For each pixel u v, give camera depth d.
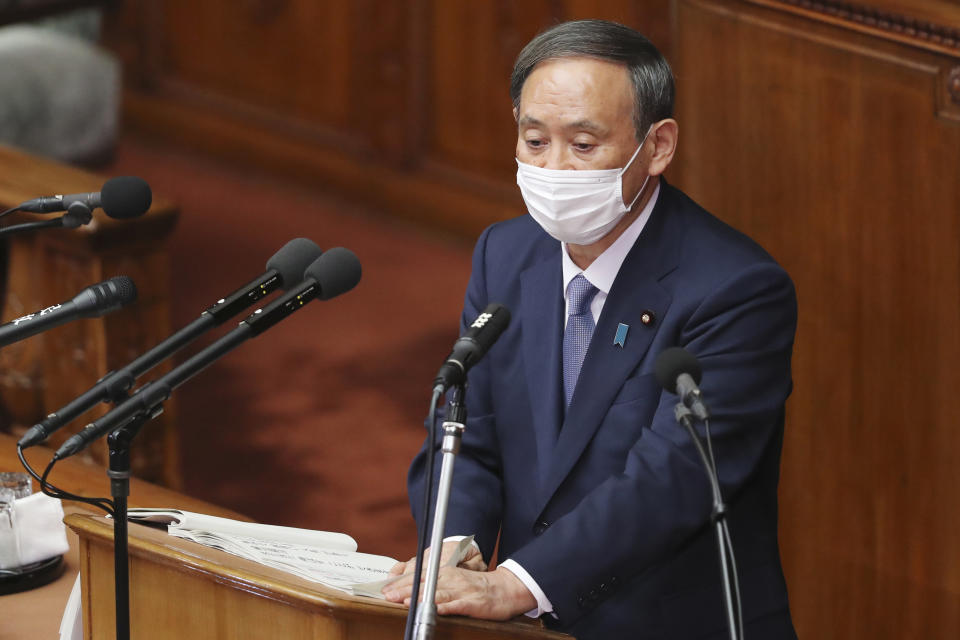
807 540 14.87
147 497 12.42
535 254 10.38
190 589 8.05
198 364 7.59
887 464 14.14
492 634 8.23
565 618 8.95
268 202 31.58
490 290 10.51
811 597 14.95
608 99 9.16
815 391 14.50
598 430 9.74
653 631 9.72
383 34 30.19
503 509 10.33
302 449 21.61
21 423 18.06
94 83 24.66
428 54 29.56
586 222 9.46
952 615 13.93
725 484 9.28
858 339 14.08
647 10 26.27
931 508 13.91
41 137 24.12
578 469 9.80
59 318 7.91
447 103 29.56
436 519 7.28
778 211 14.35
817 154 13.97
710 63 14.49
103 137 24.98
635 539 9.04
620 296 9.77
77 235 16.41
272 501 20.08
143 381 17.48
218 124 33.59
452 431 7.36
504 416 10.25
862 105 13.57
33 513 10.36
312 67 31.78
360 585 8.11
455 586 8.57
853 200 13.83
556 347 10.02
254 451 21.52
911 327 13.69
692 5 14.48
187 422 22.33
